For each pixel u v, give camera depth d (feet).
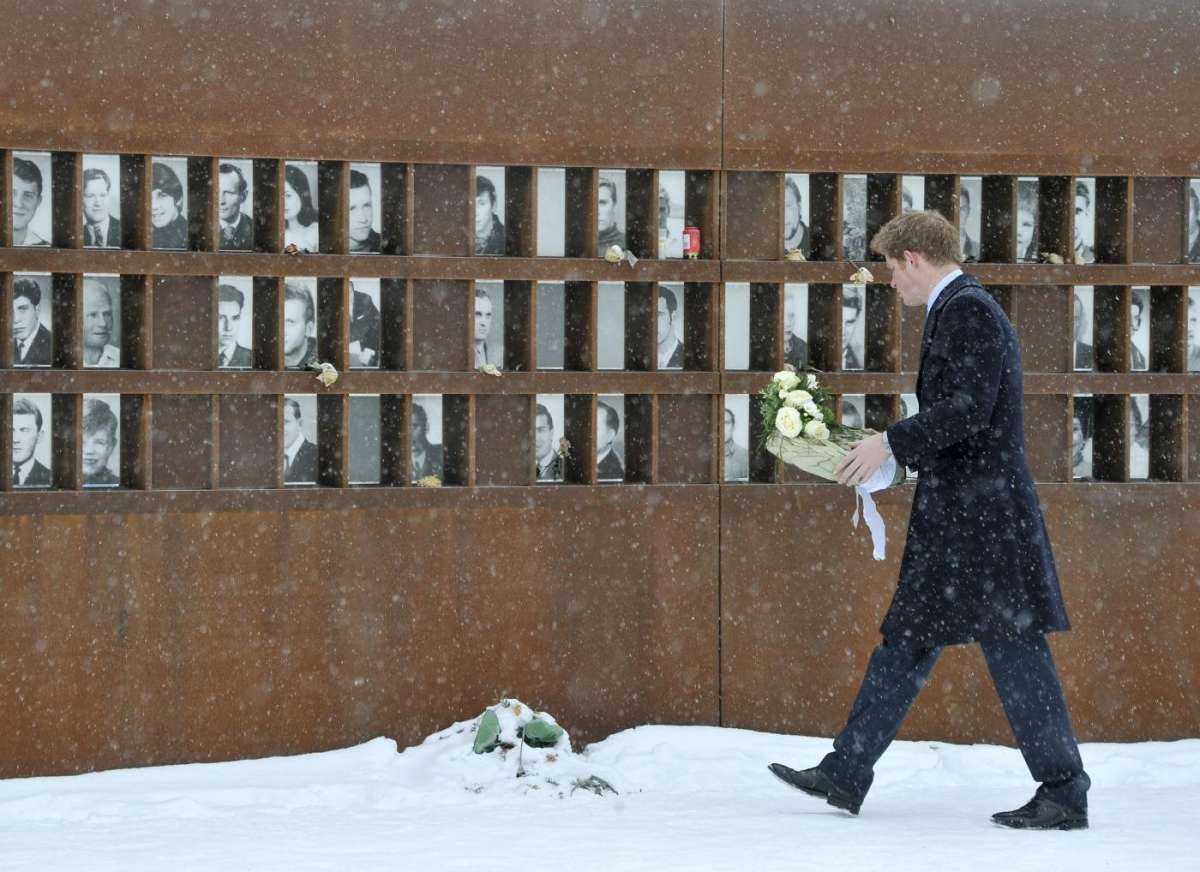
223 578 62.08
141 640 61.26
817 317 69.46
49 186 61.87
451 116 64.34
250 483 63.72
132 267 61.11
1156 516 69.41
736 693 66.90
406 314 64.28
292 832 47.60
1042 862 39.86
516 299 66.90
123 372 60.95
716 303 66.95
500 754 59.93
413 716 64.03
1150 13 69.62
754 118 66.95
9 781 59.11
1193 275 69.41
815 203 69.51
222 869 39.68
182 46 61.67
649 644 66.23
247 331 64.13
